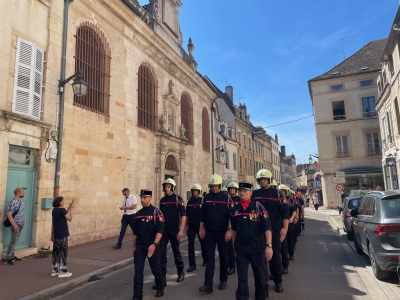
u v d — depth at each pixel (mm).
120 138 12898
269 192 5891
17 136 8125
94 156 11281
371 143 30406
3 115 7695
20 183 8344
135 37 14727
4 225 7402
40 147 8883
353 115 31141
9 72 8109
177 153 17984
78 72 9477
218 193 6027
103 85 12336
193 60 21922
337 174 19547
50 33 9602
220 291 5602
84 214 10570
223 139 29625
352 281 6188
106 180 11797
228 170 31078
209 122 25203
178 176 17969
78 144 10555
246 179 37562
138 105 14734
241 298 4344
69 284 5883
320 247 10352
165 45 16922
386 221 5848
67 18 10352
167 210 6473
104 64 12469
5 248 7672
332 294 5391
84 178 10703
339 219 19219
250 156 40719
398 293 5273
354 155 30625
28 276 6277
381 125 23938
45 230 8828
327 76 32375
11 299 4977
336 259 8375
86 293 5609
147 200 5320
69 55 10539
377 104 23375
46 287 5582
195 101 22125
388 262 5633
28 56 8625
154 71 16359
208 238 5785
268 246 4461
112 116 12484
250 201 4734
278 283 5574
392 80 18344
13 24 8352
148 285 6051
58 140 9555
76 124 10531
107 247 9617
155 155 15672
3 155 7691
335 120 31625
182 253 9562
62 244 6355
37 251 8484
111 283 6230
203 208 6086
